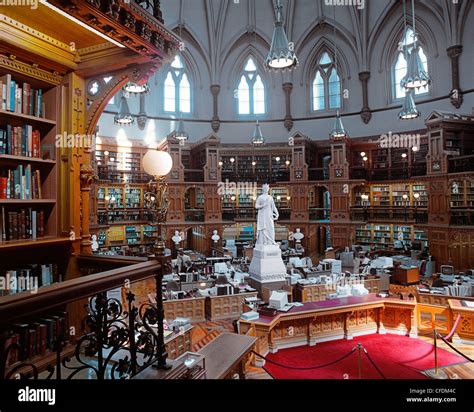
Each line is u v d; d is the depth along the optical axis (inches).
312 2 949.8
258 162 944.3
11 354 119.5
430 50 823.1
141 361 143.2
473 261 636.7
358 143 884.0
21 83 159.3
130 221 845.2
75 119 166.1
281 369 290.0
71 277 162.7
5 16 135.0
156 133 932.6
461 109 771.4
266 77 997.2
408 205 800.3
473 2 749.9
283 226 940.6
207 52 971.9
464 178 634.8
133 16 127.2
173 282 446.0
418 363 299.9
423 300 388.2
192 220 870.4
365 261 600.1
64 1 107.3
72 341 147.8
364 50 904.9
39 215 164.4
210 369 176.9
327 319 355.3
